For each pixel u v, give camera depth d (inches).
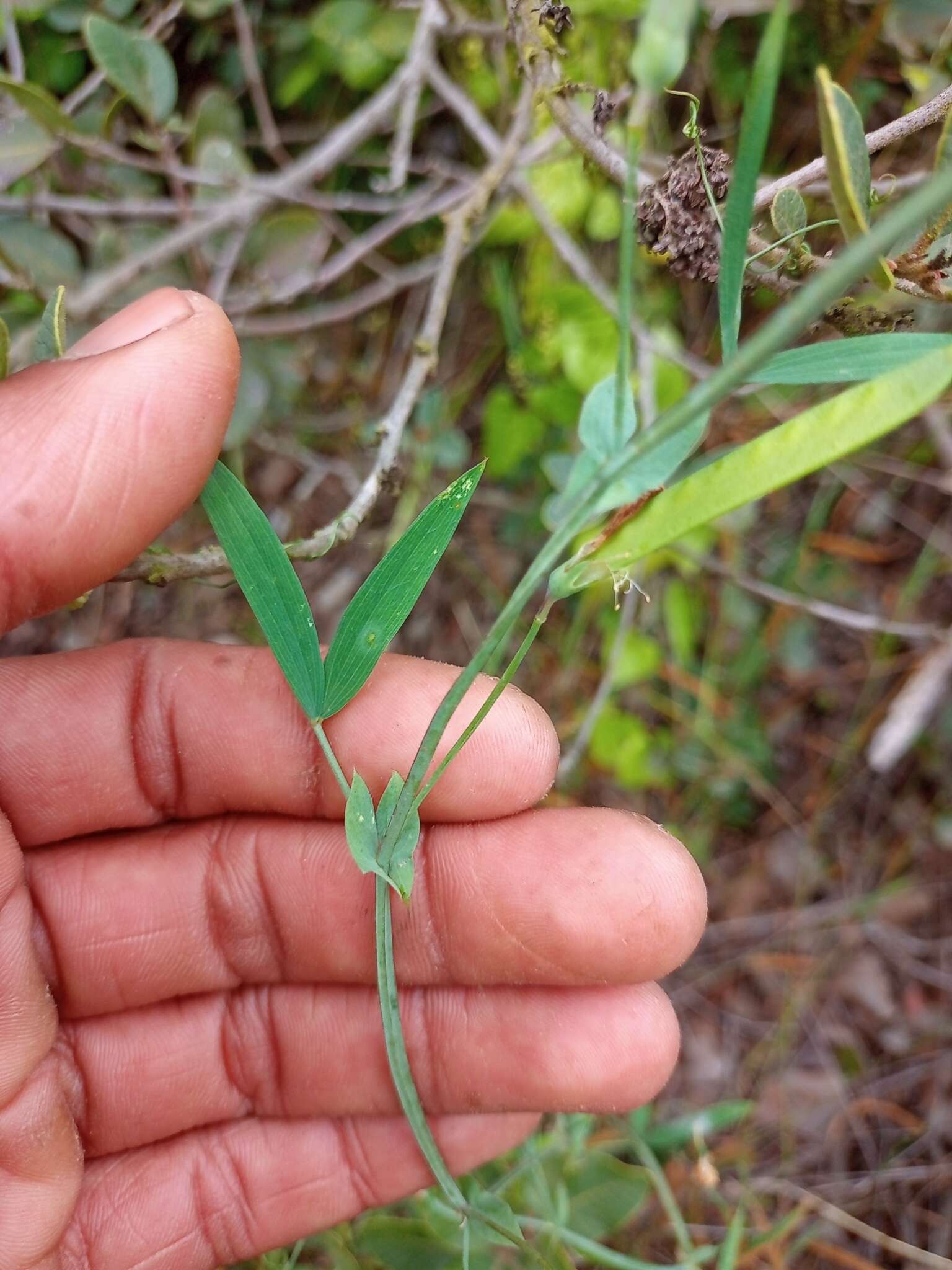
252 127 5.9
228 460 5.4
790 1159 6.8
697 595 7.0
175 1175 4.3
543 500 6.8
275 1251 4.7
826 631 7.3
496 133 5.5
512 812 3.9
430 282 6.4
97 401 3.0
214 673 3.9
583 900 3.8
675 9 1.8
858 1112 7.0
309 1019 4.2
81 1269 4.2
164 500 3.1
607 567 2.4
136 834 4.1
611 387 2.6
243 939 4.1
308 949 4.1
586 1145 5.3
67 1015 4.1
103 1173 4.3
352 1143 4.4
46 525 3.0
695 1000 7.3
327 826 4.0
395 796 3.0
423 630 7.1
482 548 7.1
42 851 4.1
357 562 7.0
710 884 7.5
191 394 3.0
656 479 2.5
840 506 7.1
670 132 5.4
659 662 6.9
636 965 3.8
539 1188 4.3
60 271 4.5
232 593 6.7
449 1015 4.1
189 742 3.9
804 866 7.4
